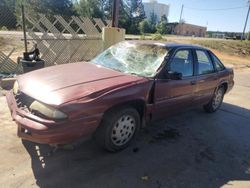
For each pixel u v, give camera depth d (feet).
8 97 12.14
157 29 199.21
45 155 11.54
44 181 9.88
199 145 14.24
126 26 171.83
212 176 11.39
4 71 25.18
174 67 14.34
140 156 12.34
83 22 33.78
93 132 10.81
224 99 25.02
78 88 10.75
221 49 97.19
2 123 14.24
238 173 11.84
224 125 17.69
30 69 22.12
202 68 17.03
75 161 11.37
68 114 9.72
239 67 55.77
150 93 12.89
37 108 9.92
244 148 14.44
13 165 10.63
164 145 13.75
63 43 30.89
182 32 287.28
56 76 11.97
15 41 44.27
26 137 10.11
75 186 9.78
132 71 13.62
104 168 11.09
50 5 107.04
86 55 34.24
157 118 14.20
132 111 12.26
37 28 28.27
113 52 15.57
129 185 10.15
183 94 15.17
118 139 12.12
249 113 21.08
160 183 10.49
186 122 17.49
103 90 10.91
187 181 10.83
